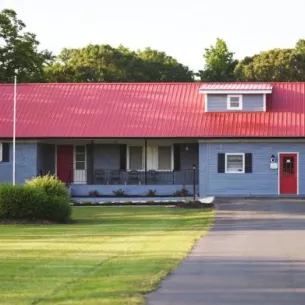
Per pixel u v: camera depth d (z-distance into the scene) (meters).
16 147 40.34
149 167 41.72
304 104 41.59
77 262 15.17
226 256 16.12
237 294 11.52
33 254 16.72
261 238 20.08
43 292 11.55
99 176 41.22
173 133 39.47
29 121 41.16
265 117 40.41
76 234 21.91
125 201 36.19
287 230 22.48
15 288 11.97
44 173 41.44
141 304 10.60
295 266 14.53
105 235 21.47
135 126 40.41
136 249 17.55
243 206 32.41
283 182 38.94
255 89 40.81
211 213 29.30
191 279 12.88
